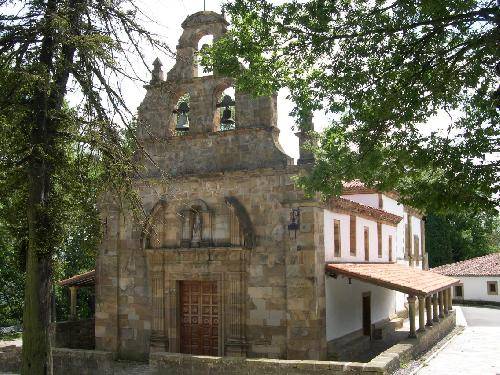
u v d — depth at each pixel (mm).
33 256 12797
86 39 12453
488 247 70562
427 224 64062
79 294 39562
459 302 54688
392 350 17641
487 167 11094
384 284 20219
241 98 20516
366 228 27125
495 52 10273
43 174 12570
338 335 21406
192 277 20609
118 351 21562
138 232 21688
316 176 13570
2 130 11609
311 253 18812
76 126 12930
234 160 20406
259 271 19562
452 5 10797
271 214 19562
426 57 11664
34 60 12242
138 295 21531
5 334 35844
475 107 12125
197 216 20641
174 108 21875
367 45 11844
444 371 18406
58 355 17625
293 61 12406
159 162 21562
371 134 12602
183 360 16000
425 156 11781
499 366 19375
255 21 11938
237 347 19469
